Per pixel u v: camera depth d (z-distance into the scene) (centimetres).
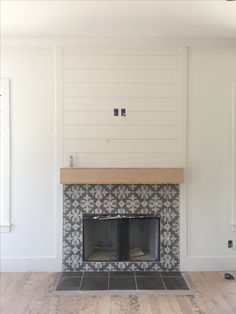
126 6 300
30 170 388
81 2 292
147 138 388
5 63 386
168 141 389
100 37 380
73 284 351
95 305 306
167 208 388
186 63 388
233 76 390
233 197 392
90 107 388
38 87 387
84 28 354
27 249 388
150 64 388
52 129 388
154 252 399
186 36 377
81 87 387
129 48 388
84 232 391
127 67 388
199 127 390
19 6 299
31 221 388
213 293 331
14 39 381
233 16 323
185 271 388
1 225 385
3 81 385
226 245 392
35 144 388
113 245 406
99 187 387
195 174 390
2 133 386
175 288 342
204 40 385
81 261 387
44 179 388
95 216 388
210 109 390
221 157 391
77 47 386
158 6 300
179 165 389
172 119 389
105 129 388
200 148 391
